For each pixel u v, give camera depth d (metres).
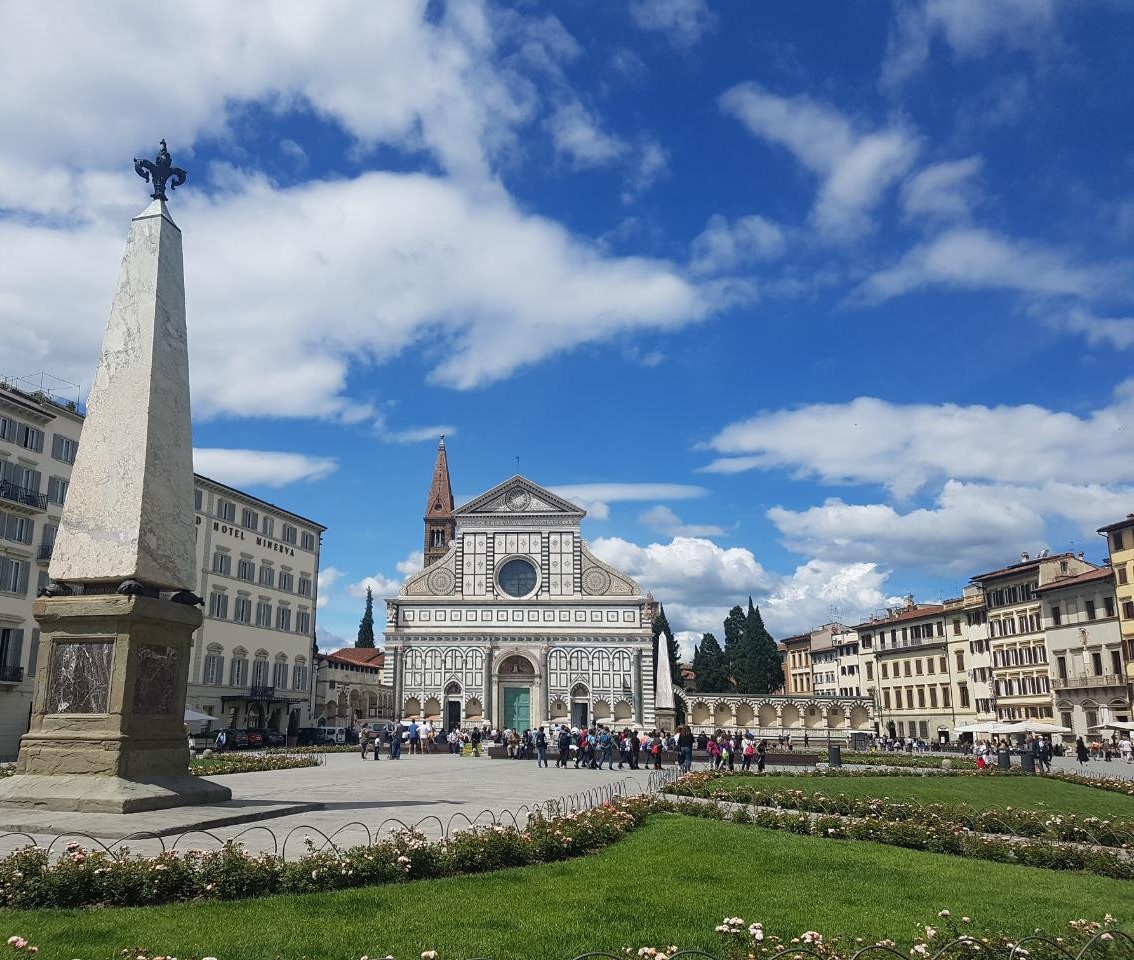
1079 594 89.94
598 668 93.56
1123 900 15.31
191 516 23.81
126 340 23.20
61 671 21.22
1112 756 78.06
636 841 20.14
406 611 95.88
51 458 65.75
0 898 12.39
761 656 130.38
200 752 59.75
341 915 12.28
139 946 10.60
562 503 97.56
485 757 64.44
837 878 16.33
